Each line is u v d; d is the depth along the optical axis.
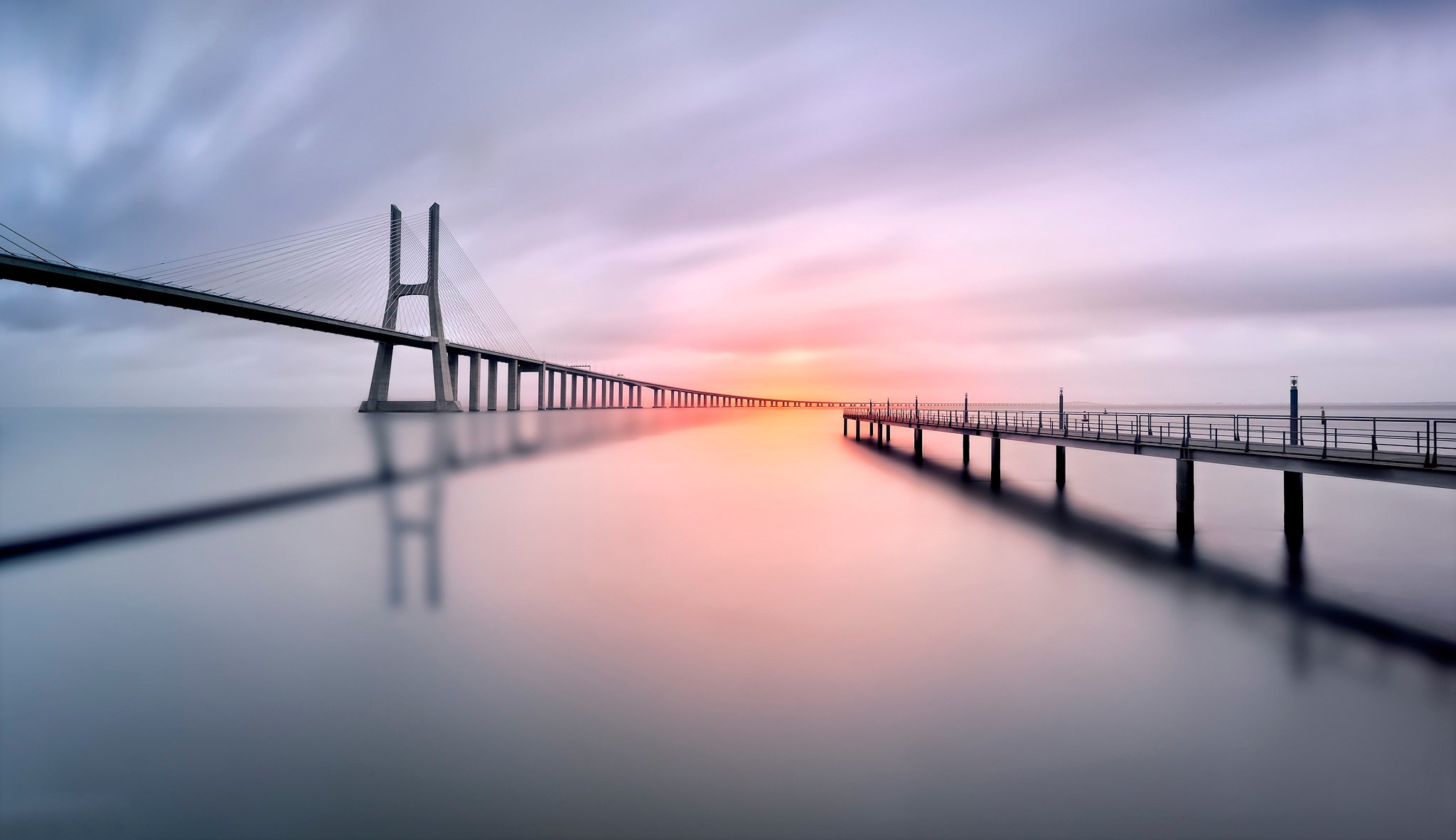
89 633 12.25
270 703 9.41
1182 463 18.53
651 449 56.75
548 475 37.53
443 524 22.77
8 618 13.13
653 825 6.73
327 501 28.36
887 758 7.78
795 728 8.54
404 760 7.94
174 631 12.32
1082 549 17.64
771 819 6.81
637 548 18.78
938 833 6.54
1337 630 11.44
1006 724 8.50
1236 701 8.98
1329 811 6.74
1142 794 7.05
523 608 13.39
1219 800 6.93
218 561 17.69
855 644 11.18
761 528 21.28
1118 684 9.55
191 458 50.28
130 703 9.45
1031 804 6.95
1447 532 19.56
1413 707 8.70
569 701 9.31
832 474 36.28
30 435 96.19
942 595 13.77
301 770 7.76
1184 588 13.99
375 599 14.14
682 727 8.55
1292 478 18.55
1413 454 12.05
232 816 6.97
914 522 21.89
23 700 9.55
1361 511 23.34
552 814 6.92
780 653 10.90
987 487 30.36
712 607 13.28
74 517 24.70
